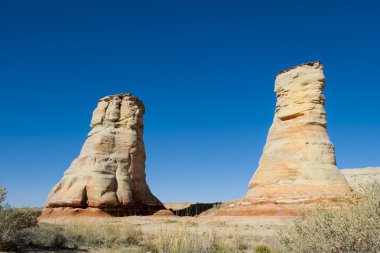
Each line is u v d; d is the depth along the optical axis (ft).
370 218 22.17
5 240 40.22
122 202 143.54
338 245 22.21
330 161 108.47
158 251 38.60
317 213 25.03
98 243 51.75
